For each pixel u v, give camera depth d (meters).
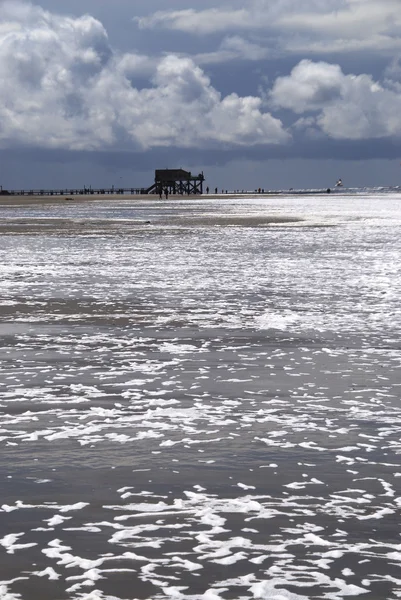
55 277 25.69
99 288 22.78
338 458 7.95
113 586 5.20
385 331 15.75
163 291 22.11
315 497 6.84
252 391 10.84
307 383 11.33
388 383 11.36
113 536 6.00
